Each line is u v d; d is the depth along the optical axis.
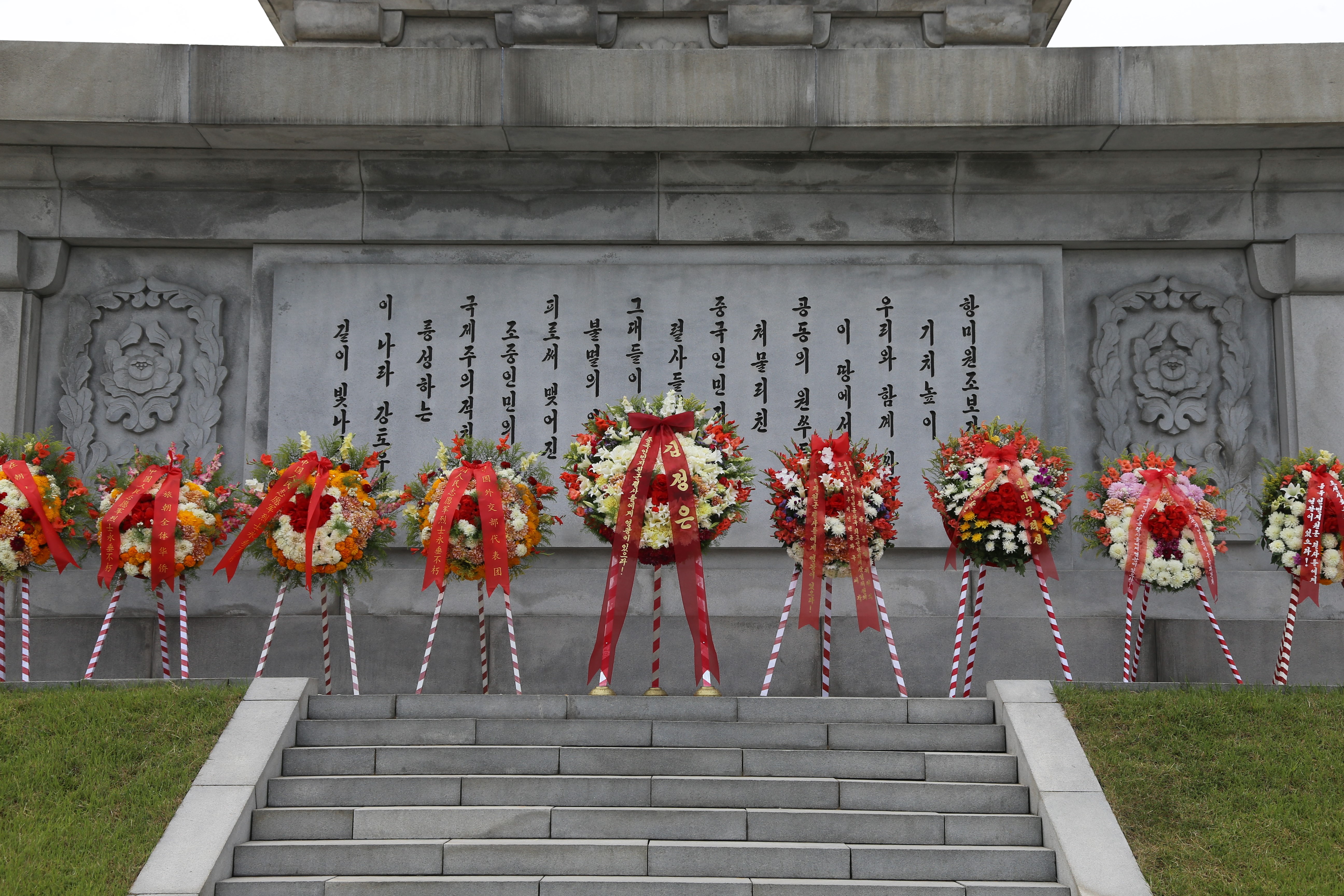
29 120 9.92
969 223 10.70
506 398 10.56
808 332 10.61
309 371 10.61
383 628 10.05
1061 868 6.13
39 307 10.75
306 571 8.44
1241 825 6.33
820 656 9.95
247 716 7.27
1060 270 10.73
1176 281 10.79
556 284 10.70
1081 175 10.59
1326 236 10.46
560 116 10.02
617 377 10.57
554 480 10.41
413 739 7.26
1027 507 8.53
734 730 7.28
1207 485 9.43
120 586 8.91
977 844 6.42
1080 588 10.13
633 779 6.76
